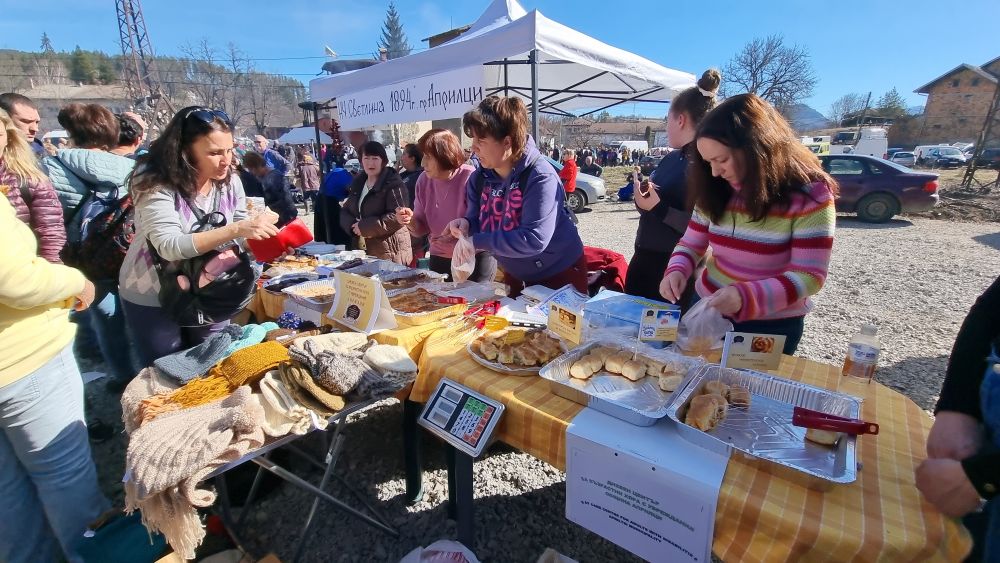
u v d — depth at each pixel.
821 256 1.23
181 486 1.11
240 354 1.46
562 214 2.02
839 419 0.95
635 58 3.93
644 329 1.36
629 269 2.41
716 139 1.23
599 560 1.75
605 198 12.84
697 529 0.92
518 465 2.26
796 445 0.99
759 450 0.97
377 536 1.83
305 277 2.44
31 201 1.89
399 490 2.06
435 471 2.18
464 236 2.04
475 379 1.32
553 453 1.13
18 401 1.31
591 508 1.08
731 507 0.87
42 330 1.33
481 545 1.79
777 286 1.21
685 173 2.05
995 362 0.86
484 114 1.79
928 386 3.05
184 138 1.60
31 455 1.38
